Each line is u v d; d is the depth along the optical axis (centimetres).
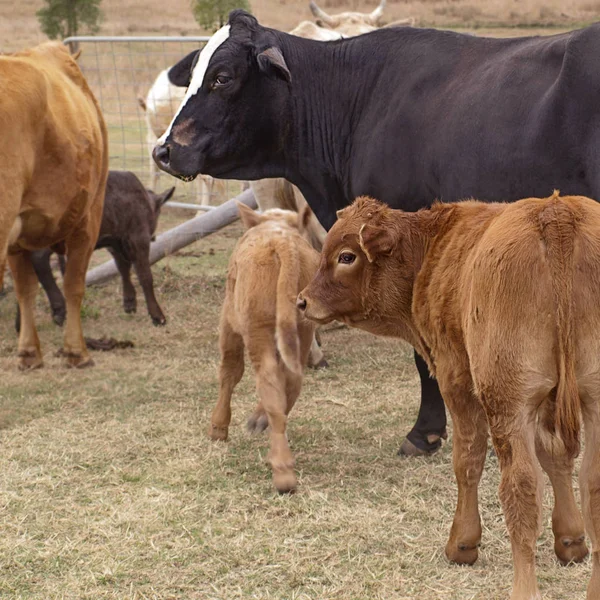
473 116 429
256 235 480
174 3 3177
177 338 761
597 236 289
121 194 783
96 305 869
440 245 345
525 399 295
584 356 289
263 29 511
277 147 521
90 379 654
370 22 912
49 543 400
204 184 1181
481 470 357
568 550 363
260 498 443
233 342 505
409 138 464
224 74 495
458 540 366
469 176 430
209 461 492
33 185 579
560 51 409
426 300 344
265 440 522
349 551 384
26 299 677
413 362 671
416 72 471
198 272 963
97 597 356
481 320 302
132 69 1246
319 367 663
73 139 607
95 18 2622
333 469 477
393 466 479
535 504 298
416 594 349
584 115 387
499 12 2000
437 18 2036
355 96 499
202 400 601
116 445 519
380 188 482
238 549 390
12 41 2642
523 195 413
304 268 464
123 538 403
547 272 288
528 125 407
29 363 680
